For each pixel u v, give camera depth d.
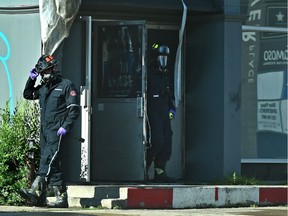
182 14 26.20
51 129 20.94
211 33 26.09
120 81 25.27
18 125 22.08
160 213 20.03
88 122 23.81
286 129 28.36
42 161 21.00
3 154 21.62
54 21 23.09
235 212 21.17
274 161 28.03
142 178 24.92
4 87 23.92
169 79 26.62
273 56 28.12
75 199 21.70
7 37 23.91
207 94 26.19
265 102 28.08
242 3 27.45
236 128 25.98
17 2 23.81
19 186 21.62
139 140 24.97
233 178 25.41
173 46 26.78
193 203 22.50
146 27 25.38
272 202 23.97
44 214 18.88
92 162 25.39
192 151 26.50
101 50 25.45
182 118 26.72
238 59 26.00
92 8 25.19
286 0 27.98
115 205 21.36
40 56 23.58
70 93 20.98
